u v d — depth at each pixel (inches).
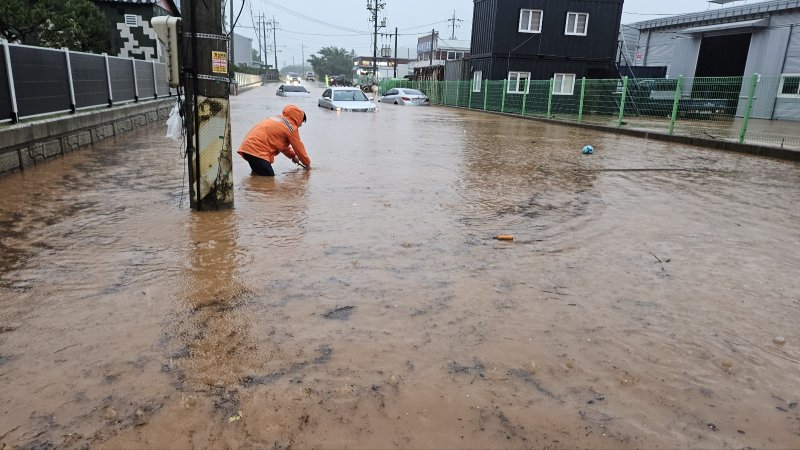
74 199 238.4
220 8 208.1
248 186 276.1
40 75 338.0
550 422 89.6
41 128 323.6
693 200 273.4
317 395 94.9
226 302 131.9
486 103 1170.0
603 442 85.0
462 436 85.6
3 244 173.6
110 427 85.2
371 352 109.8
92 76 435.2
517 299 138.6
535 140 576.4
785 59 861.2
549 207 247.6
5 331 114.9
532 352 111.7
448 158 407.5
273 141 306.7
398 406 92.6
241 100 1244.5
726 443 85.8
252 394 94.7
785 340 120.3
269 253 169.5
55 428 84.7
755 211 251.3
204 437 83.7
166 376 99.6
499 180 315.3
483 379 101.4
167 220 205.8
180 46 205.5
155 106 621.0
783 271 167.2
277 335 115.9
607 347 115.0
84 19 641.0
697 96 816.3
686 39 1069.8
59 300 131.0
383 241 185.6
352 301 134.2
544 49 1139.9
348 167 346.9
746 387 101.7
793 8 834.8
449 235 196.1
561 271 161.0
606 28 1149.7
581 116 876.6
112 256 163.8
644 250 185.0
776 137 585.9
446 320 125.2
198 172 215.9
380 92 2176.4
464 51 2647.6
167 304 129.9
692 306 138.0
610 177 339.3
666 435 87.4
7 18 561.6
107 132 452.8
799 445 86.0
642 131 638.5
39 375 98.7
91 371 100.4
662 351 114.0
